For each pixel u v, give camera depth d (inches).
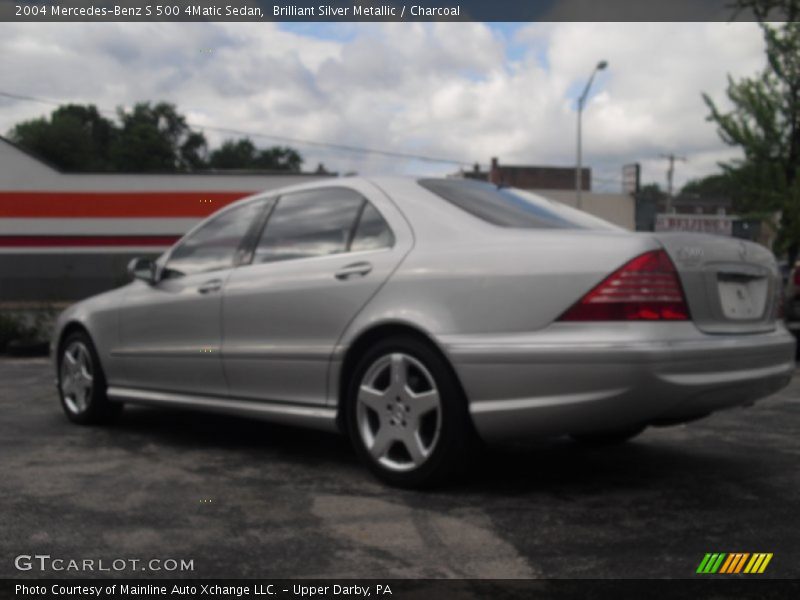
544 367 145.9
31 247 985.5
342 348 171.9
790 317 442.3
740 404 158.7
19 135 2684.5
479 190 184.5
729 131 801.6
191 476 174.7
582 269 146.5
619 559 124.2
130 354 222.8
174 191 982.4
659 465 183.6
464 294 155.6
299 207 194.9
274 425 235.5
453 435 155.4
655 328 143.7
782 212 786.8
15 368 404.5
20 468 182.2
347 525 140.7
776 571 119.2
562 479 170.7
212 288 201.5
